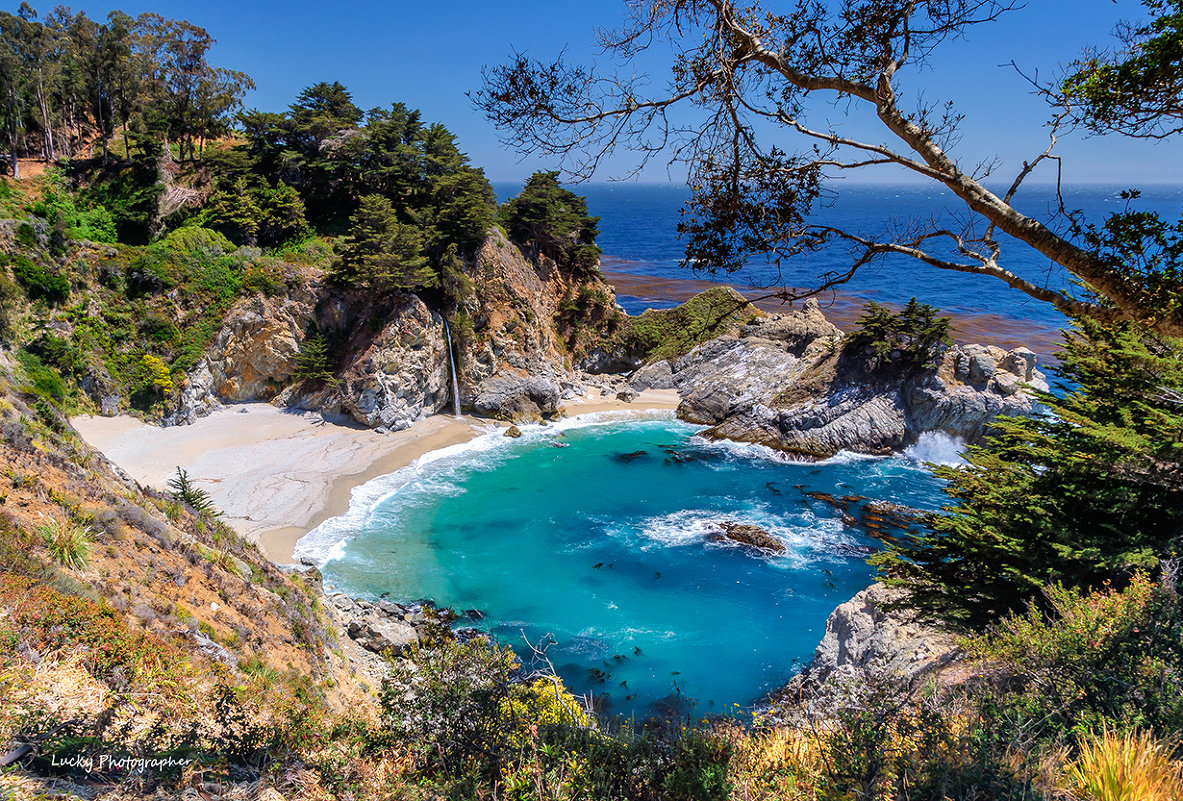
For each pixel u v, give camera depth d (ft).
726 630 103.81
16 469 47.29
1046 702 29.14
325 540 128.36
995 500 62.44
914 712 31.83
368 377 176.24
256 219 198.90
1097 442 57.31
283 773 29.40
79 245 173.88
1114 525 56.70
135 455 151.33
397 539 130.62
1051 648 33.24
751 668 94.73
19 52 220.43
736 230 30.55
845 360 190.39
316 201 217.56
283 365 185.06
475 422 197.36
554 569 121.49
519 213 240.32
